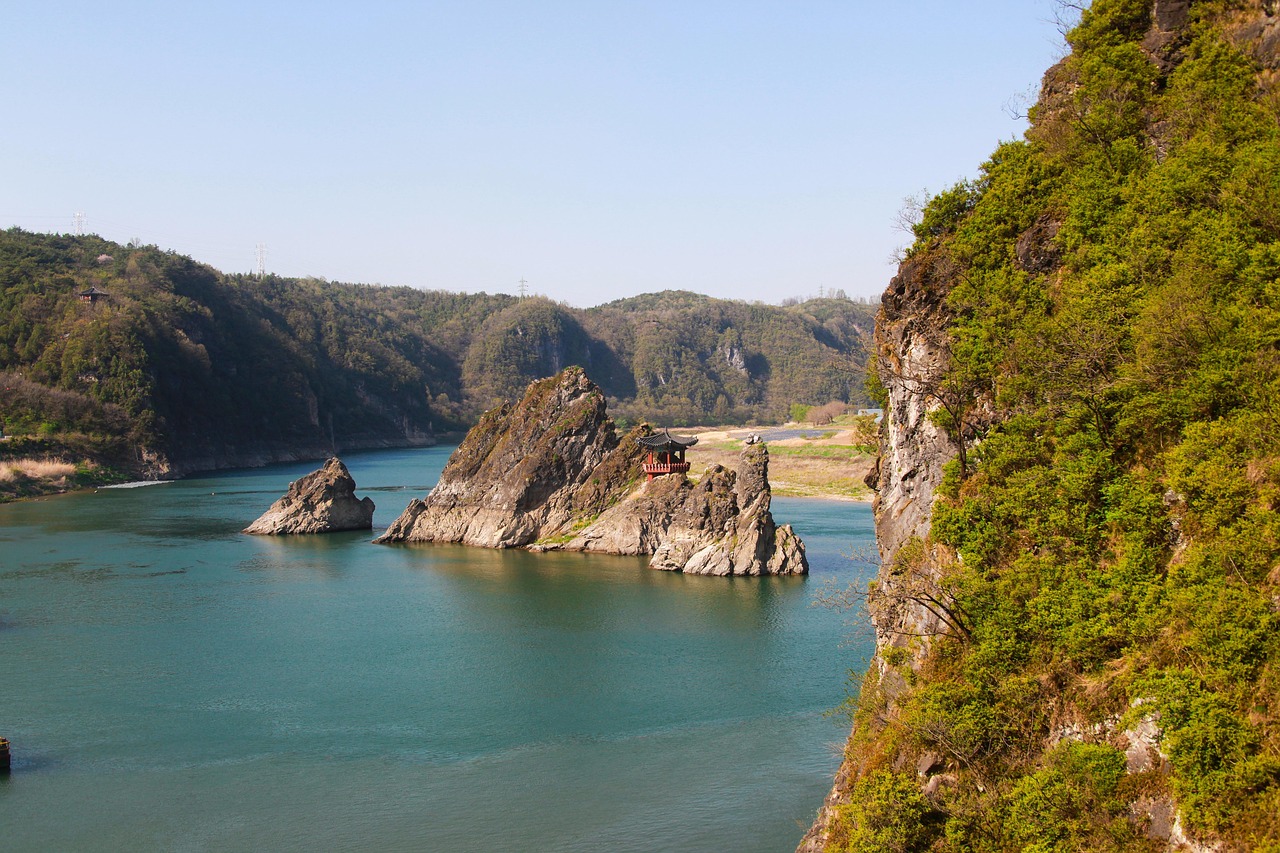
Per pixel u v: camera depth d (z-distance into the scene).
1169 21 43.22
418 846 44.78
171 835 45.81
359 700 63.53
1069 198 40.50
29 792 50.09
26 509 162.00
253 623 83.00
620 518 117.94
